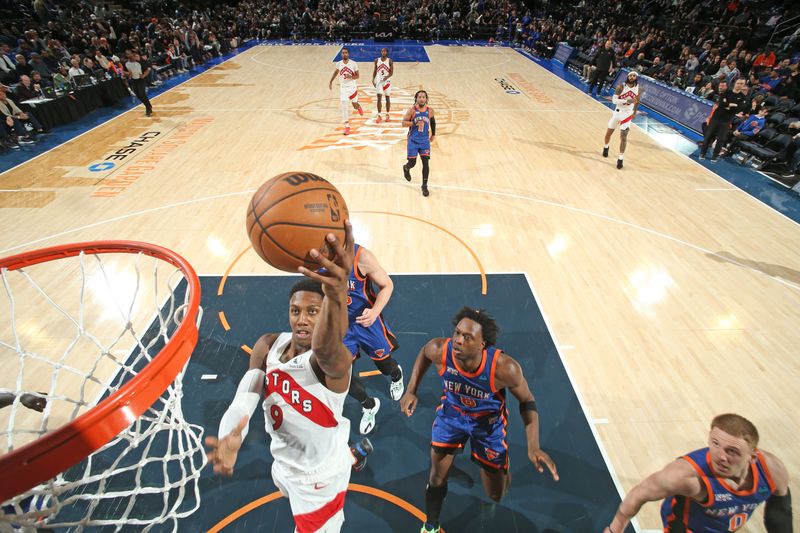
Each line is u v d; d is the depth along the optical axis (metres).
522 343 4.63
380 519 3.15
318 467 2.14
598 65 13.41
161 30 17.09
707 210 7.22
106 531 2.99
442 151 9.31
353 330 3.53
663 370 4.35
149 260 5.79
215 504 3.20
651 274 5.70
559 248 6.19
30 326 4.74
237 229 6.54
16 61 12.02
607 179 8.21
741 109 8.48
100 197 7.36
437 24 23.70
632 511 2.41
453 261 5.88
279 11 24.12
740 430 2.11
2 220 6.65
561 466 3.50
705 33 15.62
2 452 3.45
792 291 5.45
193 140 9.79
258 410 3.89
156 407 3.90
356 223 6.67
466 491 3.35
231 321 4.88
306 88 14.13
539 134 10.38
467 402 2.85
